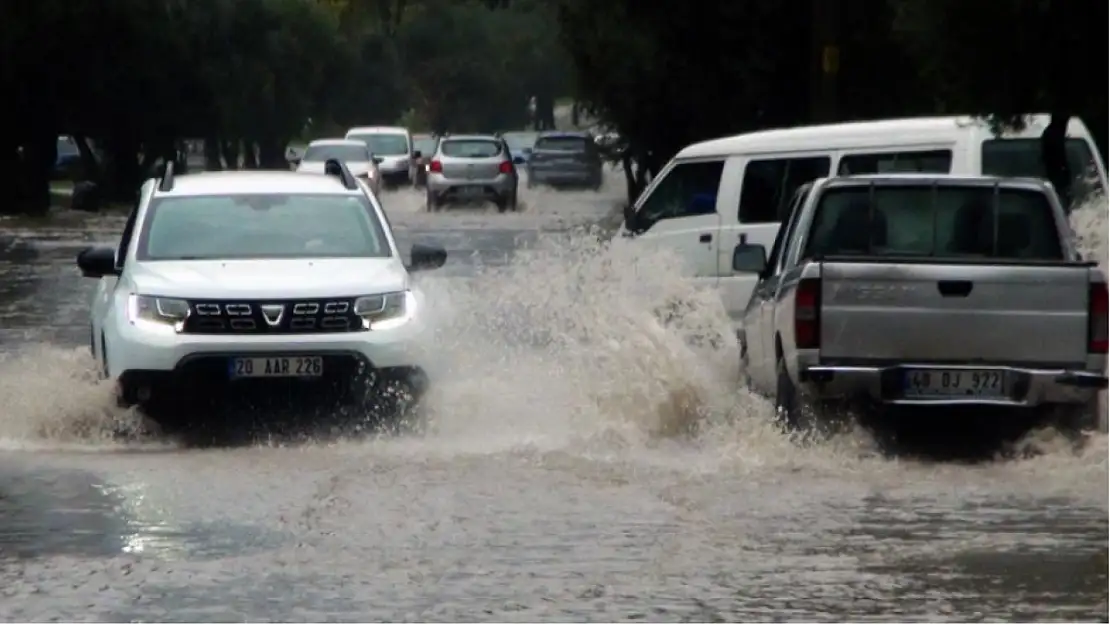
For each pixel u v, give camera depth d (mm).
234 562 21281
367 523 23562
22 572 20750
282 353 30359
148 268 31938
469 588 20047
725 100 75938
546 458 28641
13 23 105562
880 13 69625
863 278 28500
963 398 28562
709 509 24672
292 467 27828
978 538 22812
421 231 95000
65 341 44375
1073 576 20641
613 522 23719
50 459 28719
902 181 31234
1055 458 28828
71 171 176875
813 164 42281
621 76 77938
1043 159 40594
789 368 29406
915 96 70438
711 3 74125
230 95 147625
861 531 23203
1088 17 39594
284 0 163750
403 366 30844
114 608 19109
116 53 115688
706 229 43344
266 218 33969
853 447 29250
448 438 30734
